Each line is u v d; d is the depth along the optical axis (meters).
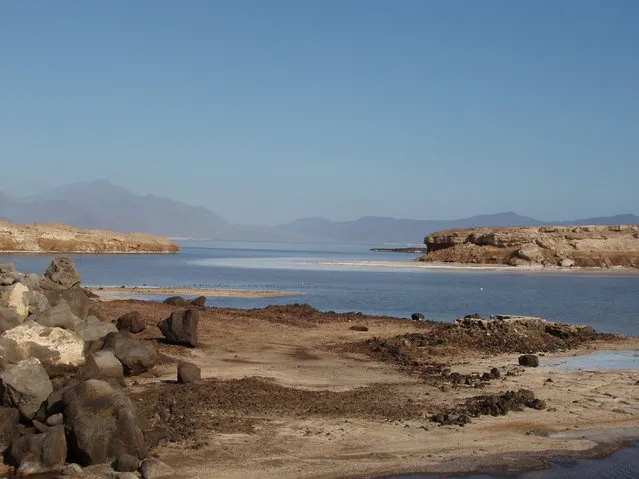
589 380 17.73
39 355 13.76
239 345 22.12
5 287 18.19
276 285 64.06
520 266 114.50
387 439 12.30
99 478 9.70
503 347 23.31
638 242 120.88
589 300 52.78
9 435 11.11
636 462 11.49
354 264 116.81
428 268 107.56
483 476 10.67
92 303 29.31
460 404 14.94
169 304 31.66
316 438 12.19
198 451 11.22
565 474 10.86
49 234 135.88
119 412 10.59
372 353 21.61
